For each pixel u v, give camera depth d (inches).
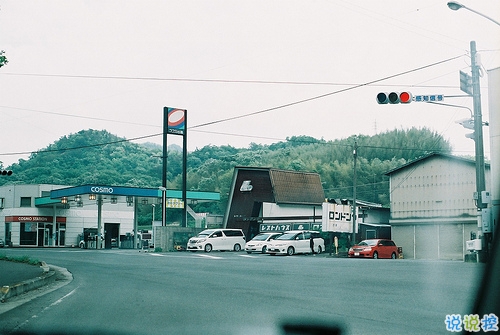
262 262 934.4
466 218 1562.5
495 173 1031.0
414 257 1667.1
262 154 4682.6
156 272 741.9
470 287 500.1
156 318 370.6
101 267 850.8
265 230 1980.8
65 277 687.7
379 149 3681.1
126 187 1994.3
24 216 2447.1
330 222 1576.0
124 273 734.5
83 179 4109.3
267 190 2059.5
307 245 1450.5
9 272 690.2
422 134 3518.7
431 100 850.1
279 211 1996.8
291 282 583.5
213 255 1295.5
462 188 1581.0
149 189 2049.7
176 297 473.1
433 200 1643.7
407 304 413.7
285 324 344.8
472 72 896.9
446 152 1690.5
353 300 439.2
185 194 1990.7
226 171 4116.6
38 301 462.6
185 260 1019.3
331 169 3590.1
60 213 2518.5
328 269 748.0
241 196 2126.0
